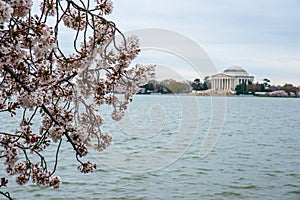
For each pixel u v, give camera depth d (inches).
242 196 506.9
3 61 166.2
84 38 189.2
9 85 187.2
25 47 175.6
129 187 518.6
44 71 180.9
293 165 701.9
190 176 594.2
